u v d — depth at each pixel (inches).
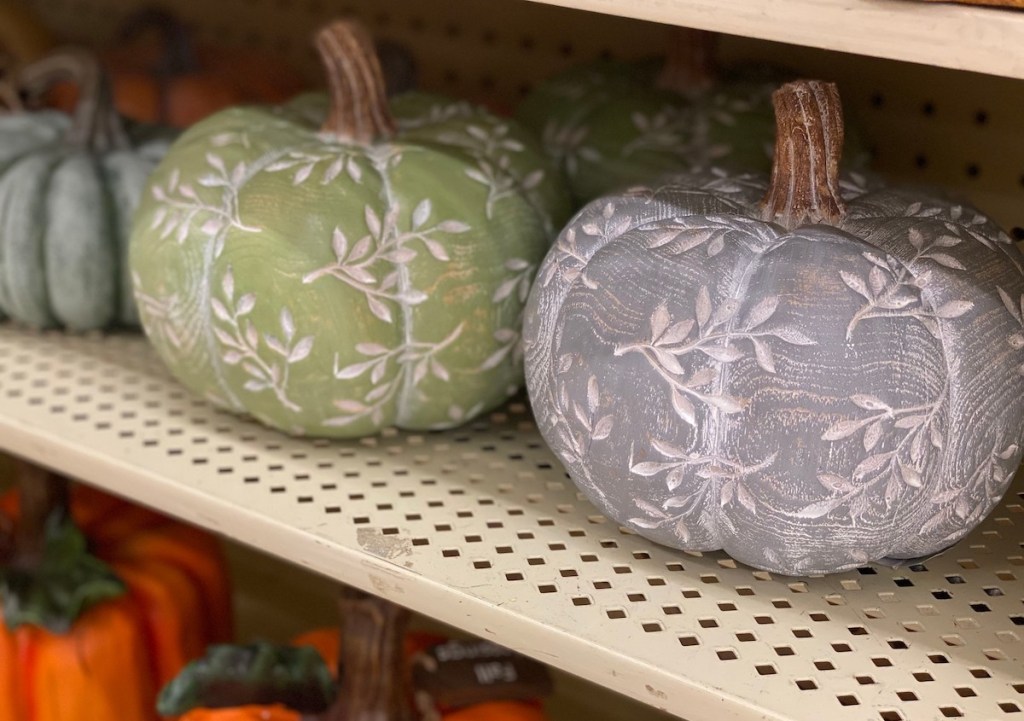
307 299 31.7
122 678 40.8
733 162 36.7
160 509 33.6
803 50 41.1
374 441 35.5
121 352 41.0
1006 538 31.3
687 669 26.2
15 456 40.9
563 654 27.4
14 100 44.9
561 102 40.3
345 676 36.4
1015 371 27.1
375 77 33.7
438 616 29.2
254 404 33.8
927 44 21.3
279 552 31.5
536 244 34.1
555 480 33.7
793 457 25.9
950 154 39.2
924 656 26.8
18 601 39.9
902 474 26.2
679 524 28.2
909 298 26.4
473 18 48.3
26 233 39.8
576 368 28.1
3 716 40.3
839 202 28.6
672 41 39.6
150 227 34.1
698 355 26.5
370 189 32.4
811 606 28.4
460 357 33.3
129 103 51.9
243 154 33.8
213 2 57.6
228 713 37.0
